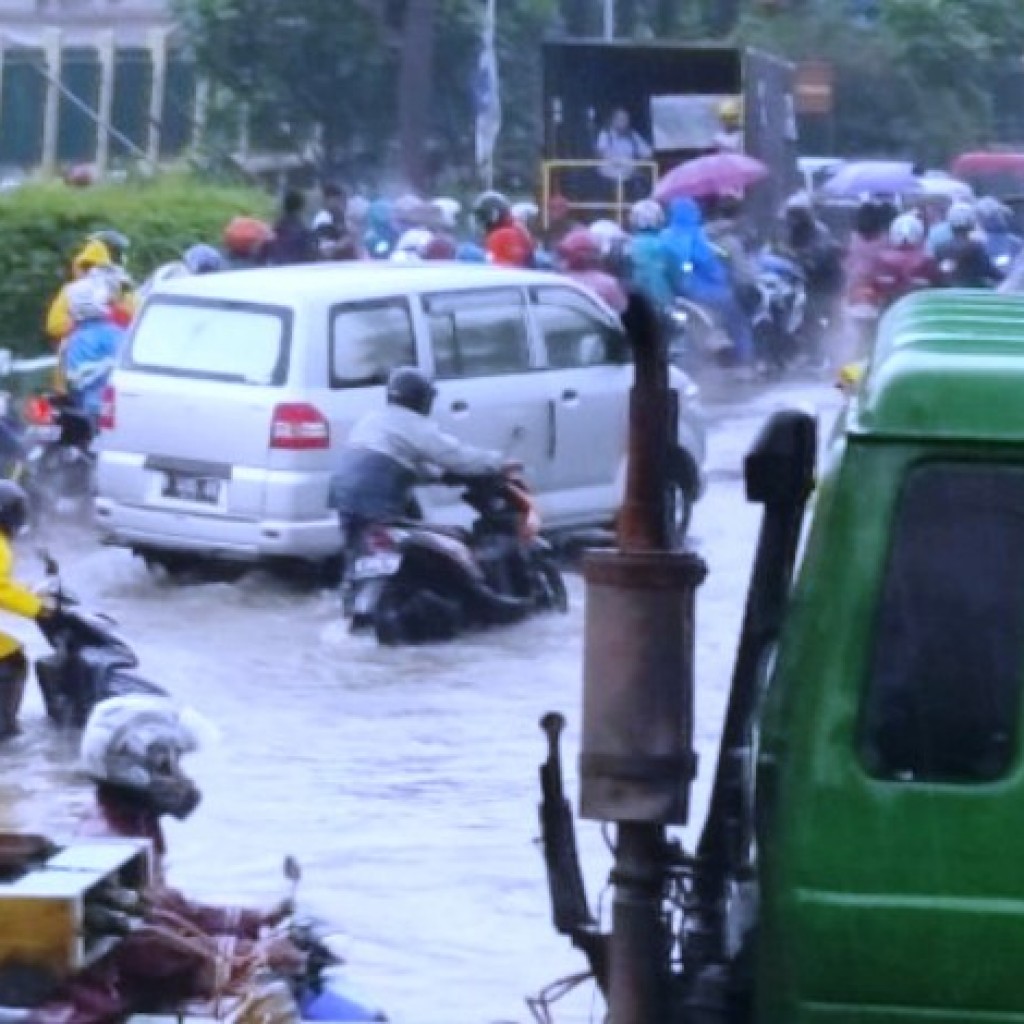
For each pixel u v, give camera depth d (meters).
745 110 97.00
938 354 12.69
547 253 81.25
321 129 106.50
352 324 43.84
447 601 39.38
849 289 78.88
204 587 44.34
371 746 32.12
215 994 14.83
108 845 15.16
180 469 43.84
